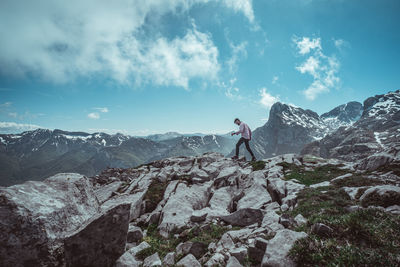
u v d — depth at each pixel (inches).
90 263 253.4
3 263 213.5
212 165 921.5
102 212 269.4
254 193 598.9
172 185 719.7
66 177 341.1
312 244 229.9
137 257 318.7
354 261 197.5
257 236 313.9
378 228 254.4
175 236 410.6
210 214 470.6
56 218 261.7
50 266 235.1
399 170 540.7
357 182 522.0
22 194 252.8
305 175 716.0
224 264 262.2
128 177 920.9
